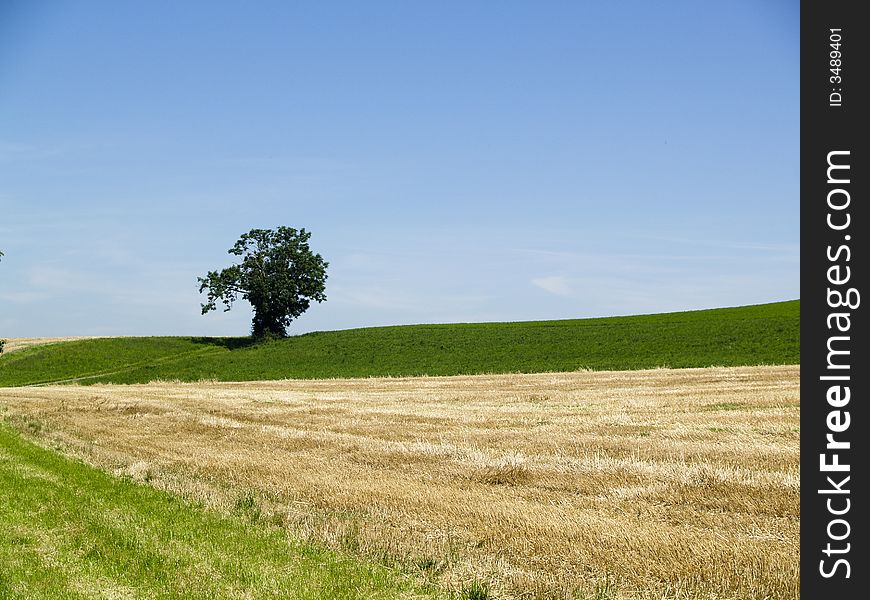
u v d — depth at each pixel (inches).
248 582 340.8
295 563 368.2
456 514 438.3
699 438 684.7
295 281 3878.0
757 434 685.9
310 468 621.0
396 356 2677.2
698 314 3238.2
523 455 634.2
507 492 503.5
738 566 332.2
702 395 1080.2
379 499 486.3
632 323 2997.0
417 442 740.7
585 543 371.6
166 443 837.8
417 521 428.5
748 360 1831.9
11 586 341.7
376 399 1304.1
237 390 1717.5
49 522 465.4
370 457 666.8
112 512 487.2
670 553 351.3
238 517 467.5
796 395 979.3
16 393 1861.5
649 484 499.2
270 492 530.0
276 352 3016.7
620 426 799.1
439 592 325.7
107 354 3614.7
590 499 470.9
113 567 367.9
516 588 323.6
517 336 2844.5
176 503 515.8
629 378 1488.7
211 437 879.7
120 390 1840.6
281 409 1152.8
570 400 1134.4
